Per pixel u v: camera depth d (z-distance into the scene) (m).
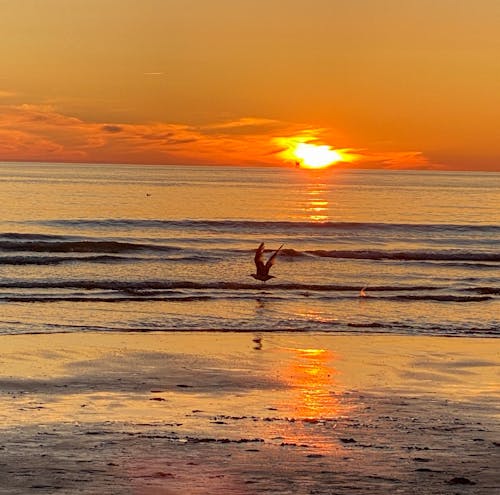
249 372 22.98
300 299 37.44
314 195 141.62
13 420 16.77
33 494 11.68
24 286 38.66
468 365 24.62
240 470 13.28
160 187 156.62
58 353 24.92
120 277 43.34
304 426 16.84
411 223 81.12
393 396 20.28
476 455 14.62
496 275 48.44
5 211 86.31
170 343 27.09
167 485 12.33
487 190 180.75
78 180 180.25
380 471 13.36
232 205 110.00
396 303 37.00
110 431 15.98
